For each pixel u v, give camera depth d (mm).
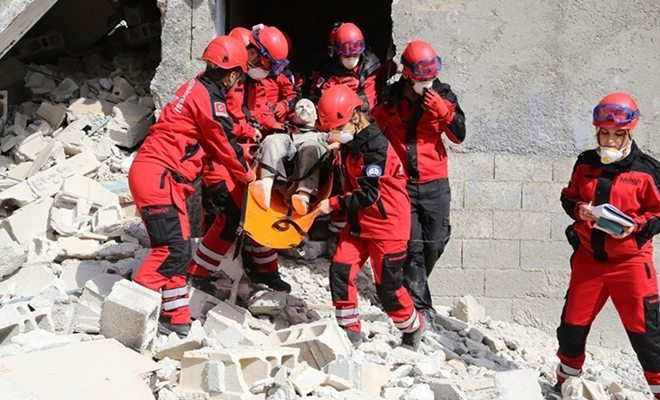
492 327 7473
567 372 6051
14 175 8070
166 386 5090
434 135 6699
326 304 6820
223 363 5051
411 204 6734
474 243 7691
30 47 9734
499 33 7590
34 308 5695
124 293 5297
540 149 7668
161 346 5422
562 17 7570
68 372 4637
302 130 6648
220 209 6332
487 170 7672
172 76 7887
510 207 7672
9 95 9234
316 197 6312
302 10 12461
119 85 9195
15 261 6383
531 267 7691
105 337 5309
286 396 4934
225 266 6777
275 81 7055
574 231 5832
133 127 8672
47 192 7480
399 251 5809
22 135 8523
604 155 5488
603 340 7816
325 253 7535
